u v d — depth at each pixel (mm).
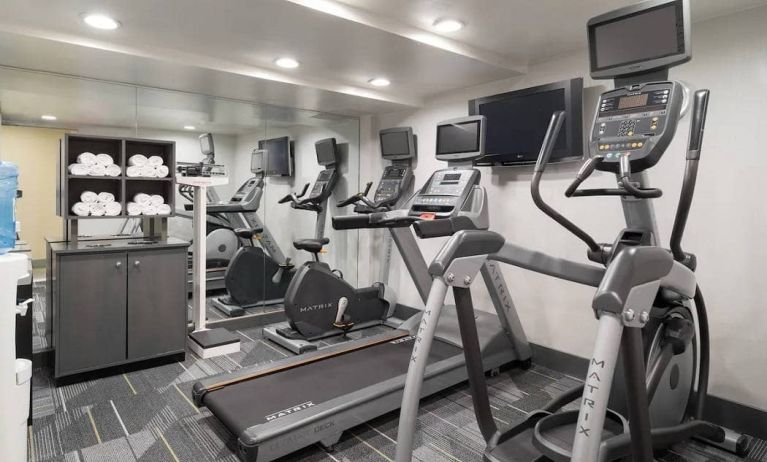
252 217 4574
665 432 2115
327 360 3055
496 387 3232
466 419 2742
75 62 3176
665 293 2184
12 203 1894
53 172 3572
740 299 2656
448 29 2949
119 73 3451
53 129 3510
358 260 5410
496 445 2111
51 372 3260
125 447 2340
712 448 2473
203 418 2648
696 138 1856
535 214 3674
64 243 3357
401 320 4578
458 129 3438
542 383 3303
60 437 2426
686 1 1891
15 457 1743
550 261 2086
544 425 2117
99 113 3646
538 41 3170
